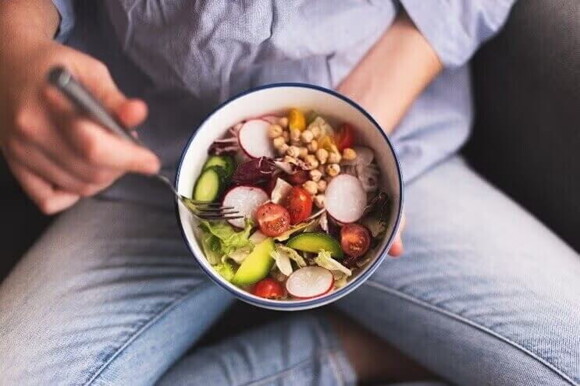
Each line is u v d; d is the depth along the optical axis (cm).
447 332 81
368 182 71
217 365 87
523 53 83
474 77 91
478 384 80
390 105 81
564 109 81
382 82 81
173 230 85
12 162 72
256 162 71
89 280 82
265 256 69
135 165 64
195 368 87
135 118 63
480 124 93
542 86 82
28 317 78
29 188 73
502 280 80
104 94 65
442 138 88
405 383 86
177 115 84
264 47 75
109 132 63
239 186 71
